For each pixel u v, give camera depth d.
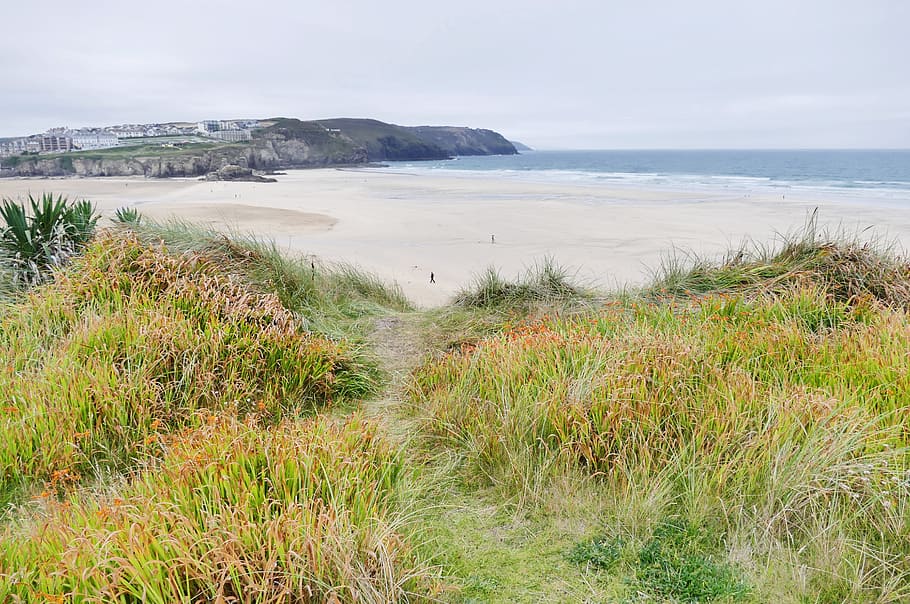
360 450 3.15
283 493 2.66
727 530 2.73
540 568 2.56
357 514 2.59
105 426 3.56
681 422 3.34
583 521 2.87
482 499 3.14
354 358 5.23
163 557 2.16
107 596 2.09
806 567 2.45
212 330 4.70
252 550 2.26
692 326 4.99
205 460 2.79
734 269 6.59
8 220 6.46
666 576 2.47
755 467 2.89
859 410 3.16
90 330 4.41
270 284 6.57
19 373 3.93
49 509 2.79
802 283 5.78
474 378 4.39
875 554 2.45
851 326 4.83
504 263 19.61
